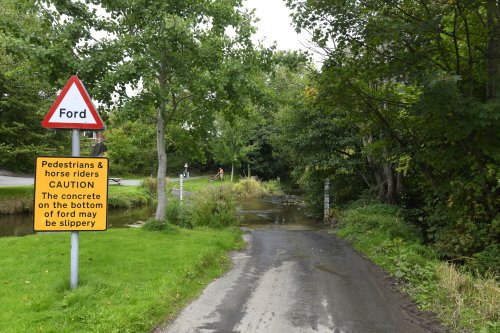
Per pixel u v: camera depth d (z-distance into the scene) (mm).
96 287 4758
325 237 10992
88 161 4699
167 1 8242
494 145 6629
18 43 7195
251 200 26500
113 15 8867
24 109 17422
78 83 4785
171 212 12297
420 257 6949
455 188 7633
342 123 10102
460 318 4449
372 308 4879
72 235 4727
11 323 3734
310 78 8961
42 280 5020
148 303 4422
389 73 7574
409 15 6891
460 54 7379
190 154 11273
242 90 8820
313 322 4383
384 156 10117
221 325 4238
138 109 7828
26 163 18203
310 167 15758
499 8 6285
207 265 6797
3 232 13641
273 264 7355
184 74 8445
